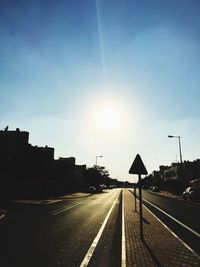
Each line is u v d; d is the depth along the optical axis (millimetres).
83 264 8109
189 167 101688
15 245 10625
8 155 51375
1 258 8750
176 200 44938
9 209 26344
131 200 41719
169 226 15711
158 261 8312
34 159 53500
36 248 10125
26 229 14453
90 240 11625
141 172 12531
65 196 52531
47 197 48031
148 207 29344
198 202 41000
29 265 8008
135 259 8539
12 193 43250
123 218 19109
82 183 88688
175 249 9875
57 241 11391
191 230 14344
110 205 31594
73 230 14188
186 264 8000
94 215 21188
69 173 76500
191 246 10391
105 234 13078
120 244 10844
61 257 8891
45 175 57094
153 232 13508
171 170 121938
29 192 46969
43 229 14469
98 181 97188
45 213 22609
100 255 9164
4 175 48250
